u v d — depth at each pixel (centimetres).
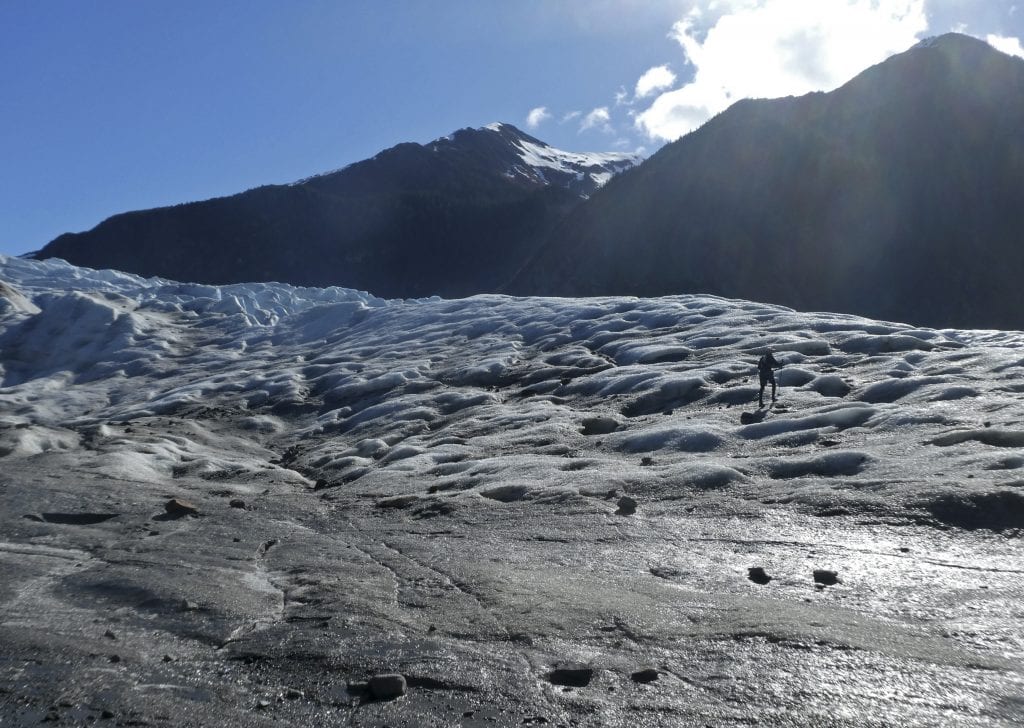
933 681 636
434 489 1959
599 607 848
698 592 926
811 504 1372
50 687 674
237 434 3659
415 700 632
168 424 3478
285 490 2330
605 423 2558
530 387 3488
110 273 9738
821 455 1691
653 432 2233
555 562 1117
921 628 774
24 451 2600
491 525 1441
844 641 722
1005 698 603
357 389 4103
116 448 2747
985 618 801
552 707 610
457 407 3441
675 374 3042
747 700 609
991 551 1074
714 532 1262
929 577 961
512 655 720
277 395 4381
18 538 1318
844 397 2416
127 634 816
